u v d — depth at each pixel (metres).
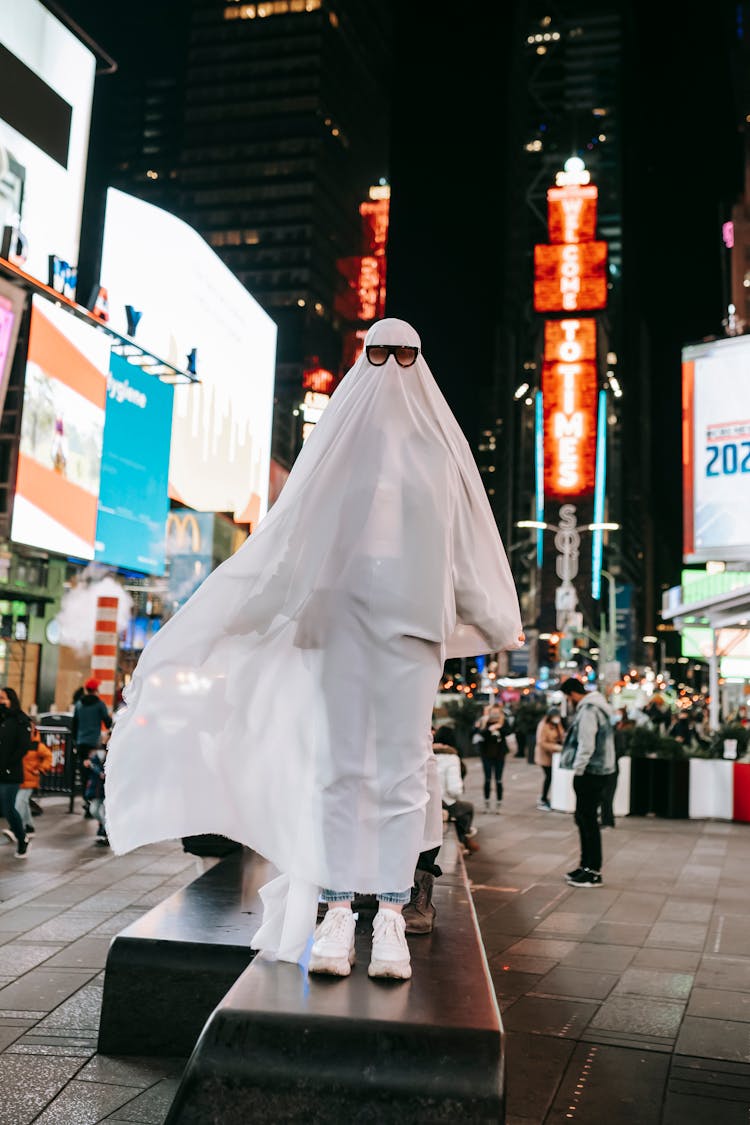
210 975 4.45
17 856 10.79
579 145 155.38
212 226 110.19
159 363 33.38
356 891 2.91
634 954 6.95
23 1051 4.51
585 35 159.00
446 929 3.79
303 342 105.94
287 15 112.94
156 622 42.19
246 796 3.16
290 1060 2.58
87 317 28.72
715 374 27.66
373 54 128.25
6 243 25.23
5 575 33.62
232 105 112.31
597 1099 4.25
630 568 145.12
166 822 3.19
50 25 29.69
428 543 3.03
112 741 3.25
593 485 106.56
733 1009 5.59
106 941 6.80
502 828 14.98
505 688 79.88
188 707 3.21
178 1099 2.59
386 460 3.09
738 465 26.97
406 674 2.96
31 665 36.28
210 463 45.00
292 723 3.13
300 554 3.05
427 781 3.33
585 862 9.99
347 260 118.19
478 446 153.62
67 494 27.72
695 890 9.74
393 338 3.21
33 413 26.11
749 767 16.41
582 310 110.38
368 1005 2.71
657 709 30.33
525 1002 5.70
